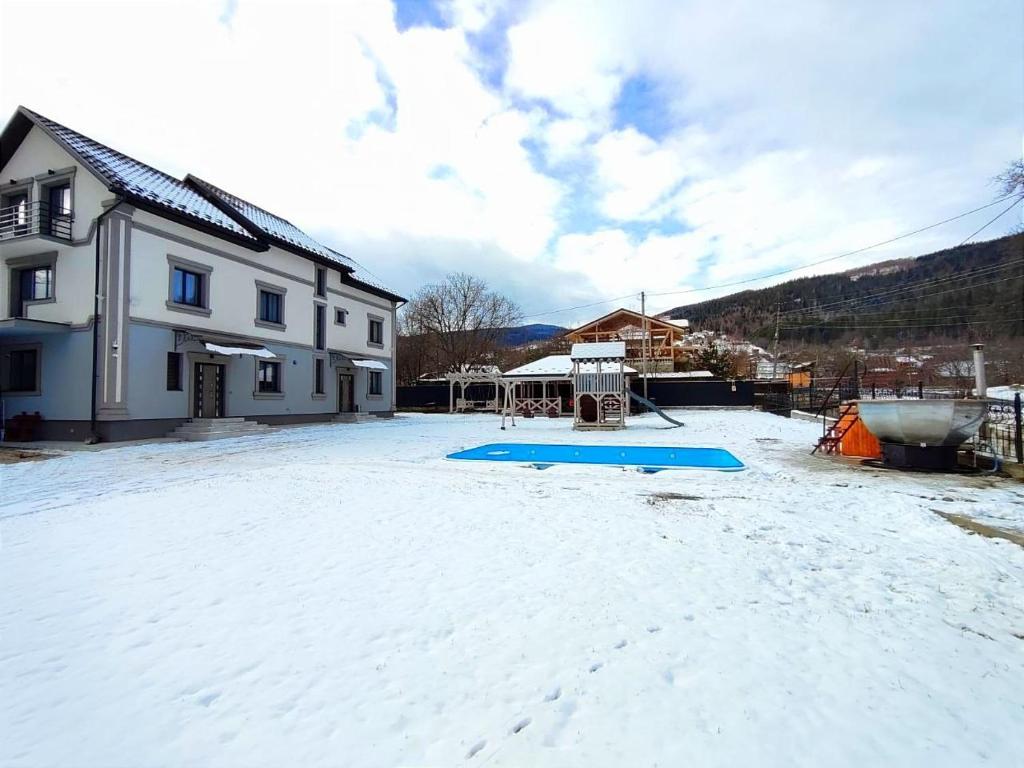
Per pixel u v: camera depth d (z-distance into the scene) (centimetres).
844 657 297
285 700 261
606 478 895
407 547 505
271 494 774
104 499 759
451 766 215
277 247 2150
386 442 1580
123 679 283
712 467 1005
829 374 4256
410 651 307
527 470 995
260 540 535
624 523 586
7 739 235
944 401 888
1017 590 392
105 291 1516
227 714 251
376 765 216
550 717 246
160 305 1644
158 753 225
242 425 1836
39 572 448
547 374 2872
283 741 231
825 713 247
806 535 534
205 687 274
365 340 2823
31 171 1652
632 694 263
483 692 266
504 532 553
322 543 522
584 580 414
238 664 296
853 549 489
